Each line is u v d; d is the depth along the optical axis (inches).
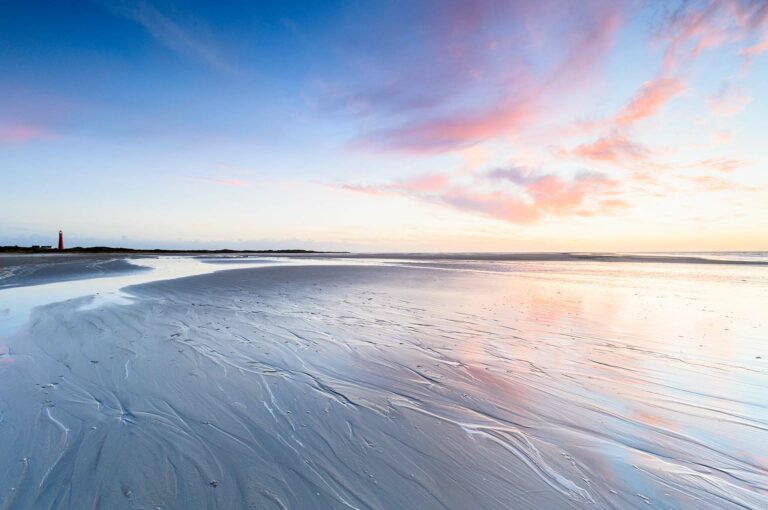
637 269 935.0
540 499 99.6
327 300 394.9
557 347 233.1
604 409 150.6
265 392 161.0
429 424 136.6
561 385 174.1
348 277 653.9
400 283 567.5
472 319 309.4
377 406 149.9
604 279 658.2
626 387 172.4
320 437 126.3
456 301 398.9
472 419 140.9
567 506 97.2
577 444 125.1
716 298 432.1
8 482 98.9
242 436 125.6
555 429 134.6
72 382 167.0
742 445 125.9
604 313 338.6
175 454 113.9
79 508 91.0
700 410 150.4
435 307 361.4
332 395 159.6
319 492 100.0
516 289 505.0
